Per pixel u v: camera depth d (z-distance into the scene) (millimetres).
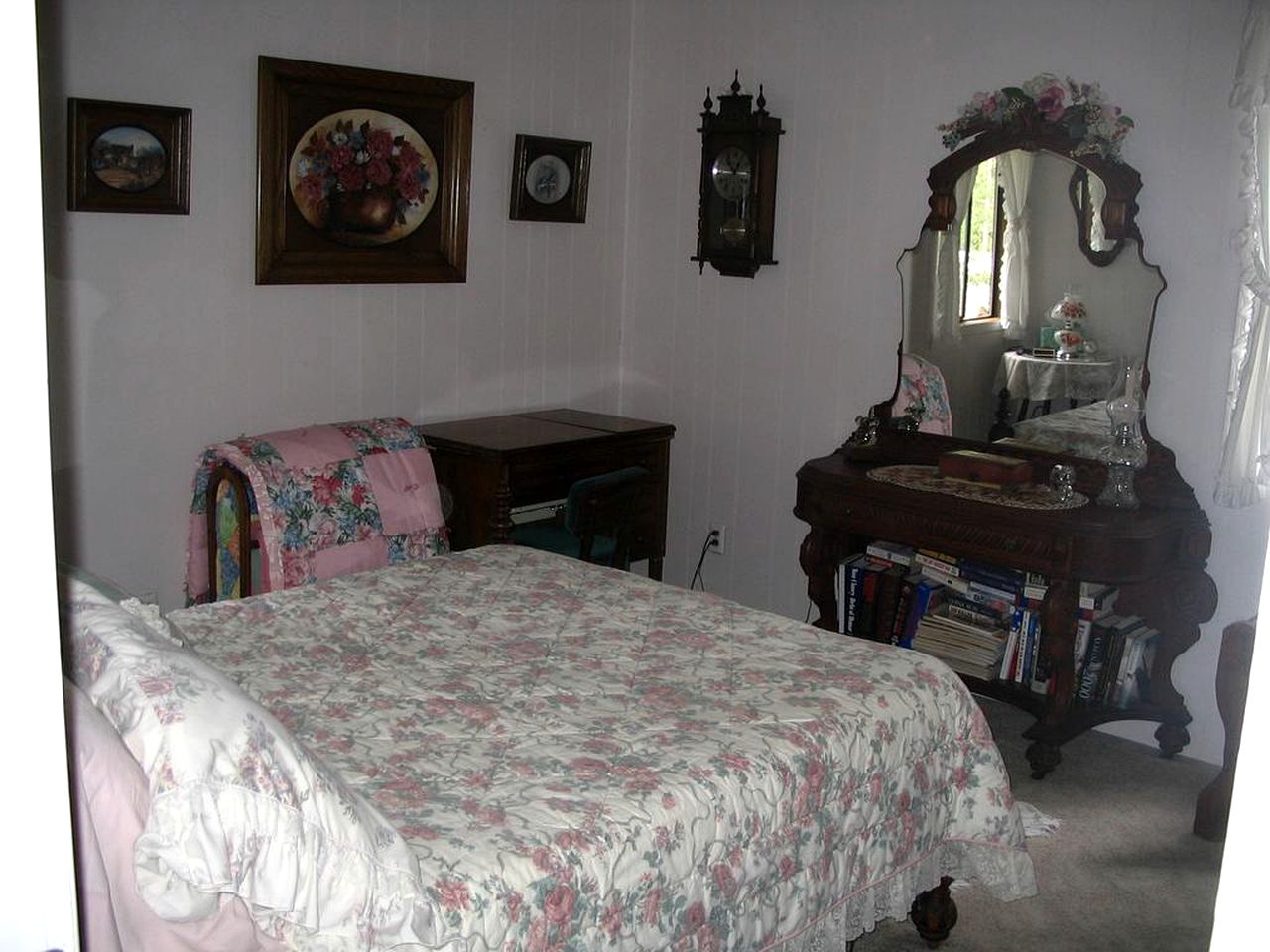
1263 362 3102
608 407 4961
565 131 4566
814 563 3898
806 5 4238
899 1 4004
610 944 1705
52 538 680
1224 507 3500
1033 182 3711
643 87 4738
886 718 2217
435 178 4113
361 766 1883
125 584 3498
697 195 4629
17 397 659
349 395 4016
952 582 3750
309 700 2127
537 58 4410
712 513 4766
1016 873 2393
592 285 4789
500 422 4344
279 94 3617
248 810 1390
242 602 2598
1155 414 3600
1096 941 2627
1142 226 3570
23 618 675
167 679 1485
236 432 3709
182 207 3441
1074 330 3680
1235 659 2988
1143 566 3309
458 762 1918
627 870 1726
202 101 3469
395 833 1581
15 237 647
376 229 3965
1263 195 2963
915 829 2264
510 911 1582
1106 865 2961
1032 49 3738
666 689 2246
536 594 2781
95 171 3238
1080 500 3531
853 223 4215
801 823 2006
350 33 3816
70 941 719
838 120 4207
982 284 3852
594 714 2125
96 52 3221
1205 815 3102
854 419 4301
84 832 1176
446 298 4262
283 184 3680
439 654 2391
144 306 3430
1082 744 3707
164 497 3555
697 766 1935
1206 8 3383
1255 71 2961
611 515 3701
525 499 3969
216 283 3590
